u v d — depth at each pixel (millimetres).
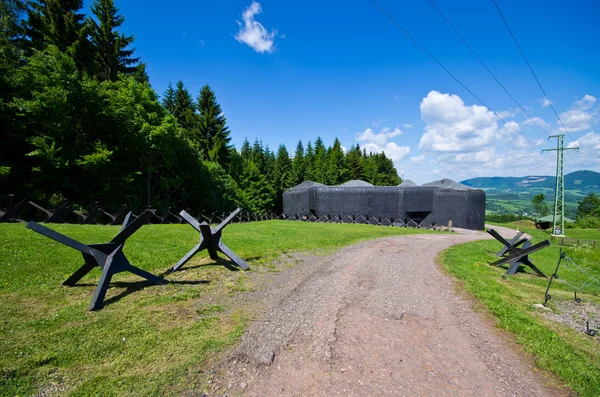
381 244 11867
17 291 4309
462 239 15945
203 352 3211
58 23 24750
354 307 4879
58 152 17297
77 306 4016
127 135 22391
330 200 28641
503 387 3049
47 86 17297
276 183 60125
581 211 60688
